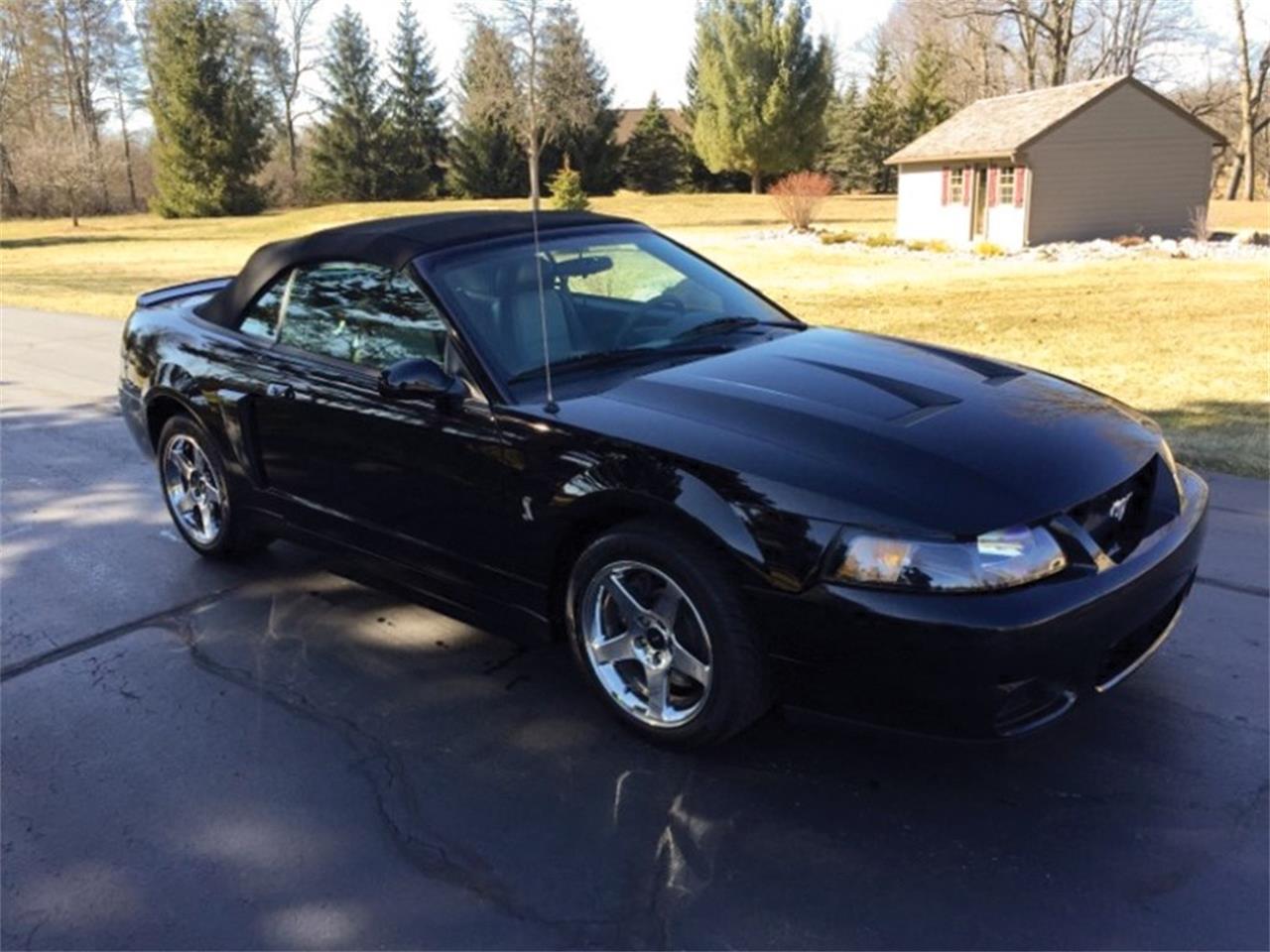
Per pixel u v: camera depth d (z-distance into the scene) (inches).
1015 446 120.7
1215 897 103.3
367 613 175.2
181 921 104.8
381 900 106.8
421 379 136.2
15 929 104.3
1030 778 123.3
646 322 160.6
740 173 2196.1
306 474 166.9
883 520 108.9
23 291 732.7
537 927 102.3
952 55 2138.3
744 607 116.3
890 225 1350.9
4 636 169.8
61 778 129.7
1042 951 97.3
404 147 2279.8
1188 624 160.7
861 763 127.6
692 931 101.1
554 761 130.3
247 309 180.4
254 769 130.6
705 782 124.6
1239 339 441.4
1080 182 984.3
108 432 305.0
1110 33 2000.5
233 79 2064.5
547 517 131.9
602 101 2165.4
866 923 101.4
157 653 162.4
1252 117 1833.2
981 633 105.1
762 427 123.4
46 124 1995.6
